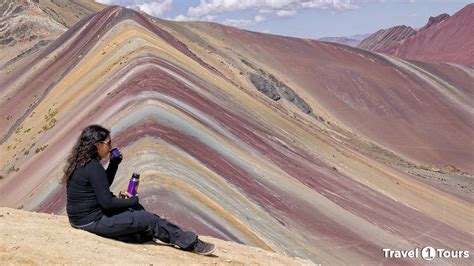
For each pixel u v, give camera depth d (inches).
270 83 3137.3
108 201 267.0
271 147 1286.9
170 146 869.2
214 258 294.4
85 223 273.4
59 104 1632.6
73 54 2346.2
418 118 3651.6
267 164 1113.4
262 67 3688.5
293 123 1827.0
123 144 880.3
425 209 1428.4
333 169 1403.8
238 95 1737.2
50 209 809.5
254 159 1101.7
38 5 4323.3
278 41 4222.4
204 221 626.5
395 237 974.4
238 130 1254.9
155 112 1037.2
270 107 1929.1
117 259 247.6
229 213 711.7
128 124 987.9
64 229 274.7
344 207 1059.9
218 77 1904.5
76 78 1802.4
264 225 748.0
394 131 3432.6
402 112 3673.7
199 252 290.0
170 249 285.6
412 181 1804.9
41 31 4008.4
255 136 1304.1
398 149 3218.5
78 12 4938.5
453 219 1441.9
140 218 273.4
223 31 4023.1
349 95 3705.7
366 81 3902.6
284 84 3319.4
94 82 1573.6
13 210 322.0
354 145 2930.6
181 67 1599.4
